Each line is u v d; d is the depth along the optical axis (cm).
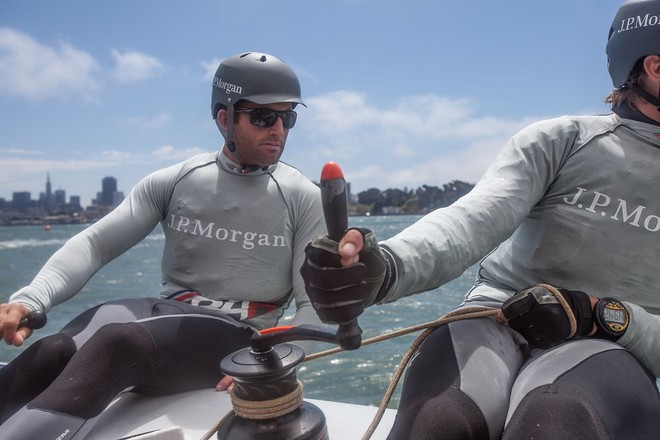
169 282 257
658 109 166
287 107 250
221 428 171
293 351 169
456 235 142
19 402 189
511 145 172
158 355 205
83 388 179
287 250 253
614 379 137
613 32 174
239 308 244
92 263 242
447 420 129
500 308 155
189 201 252
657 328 157
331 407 208
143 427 194
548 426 121
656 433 140
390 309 1012
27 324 205
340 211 108
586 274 169
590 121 176
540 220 175
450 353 148
